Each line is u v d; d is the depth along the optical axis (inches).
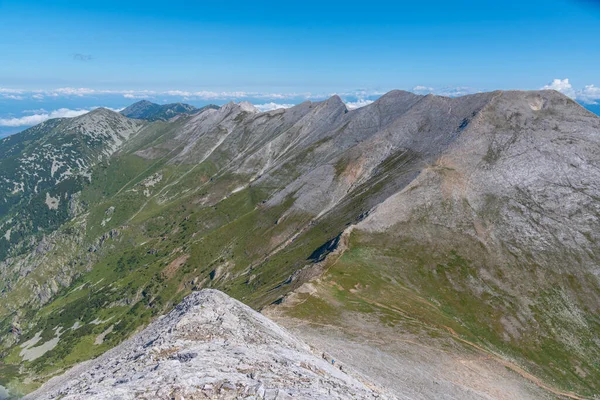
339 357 2172.7
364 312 3090.6
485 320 3713.1
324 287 3489.2
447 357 2642.7
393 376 2107.5
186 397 770.8
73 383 1195.9
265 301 3486.7
